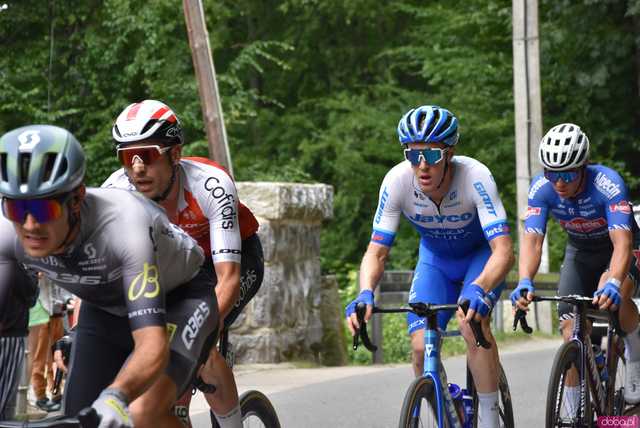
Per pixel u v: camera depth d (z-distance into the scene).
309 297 16.20
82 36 29.81
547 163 9.27
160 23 29.38
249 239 7.07
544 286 22.25
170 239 5.25
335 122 38.03
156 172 6.34
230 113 31.72
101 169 29.12
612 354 9.52
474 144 35.19
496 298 7.72
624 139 33.84
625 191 9.45
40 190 4.39
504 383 8.30
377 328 16.88
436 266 8.35
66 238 4.70
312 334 16.25
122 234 4.86
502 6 34.88
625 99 33.56
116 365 5.48
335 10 39.62
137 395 4.54
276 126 39.84
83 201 4.84
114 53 29.05
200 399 12.03
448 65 35.22
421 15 37.41
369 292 7.55
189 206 6.53
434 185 7.59
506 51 36.31
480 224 8.03
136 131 6.27
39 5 29.05
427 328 7.24
